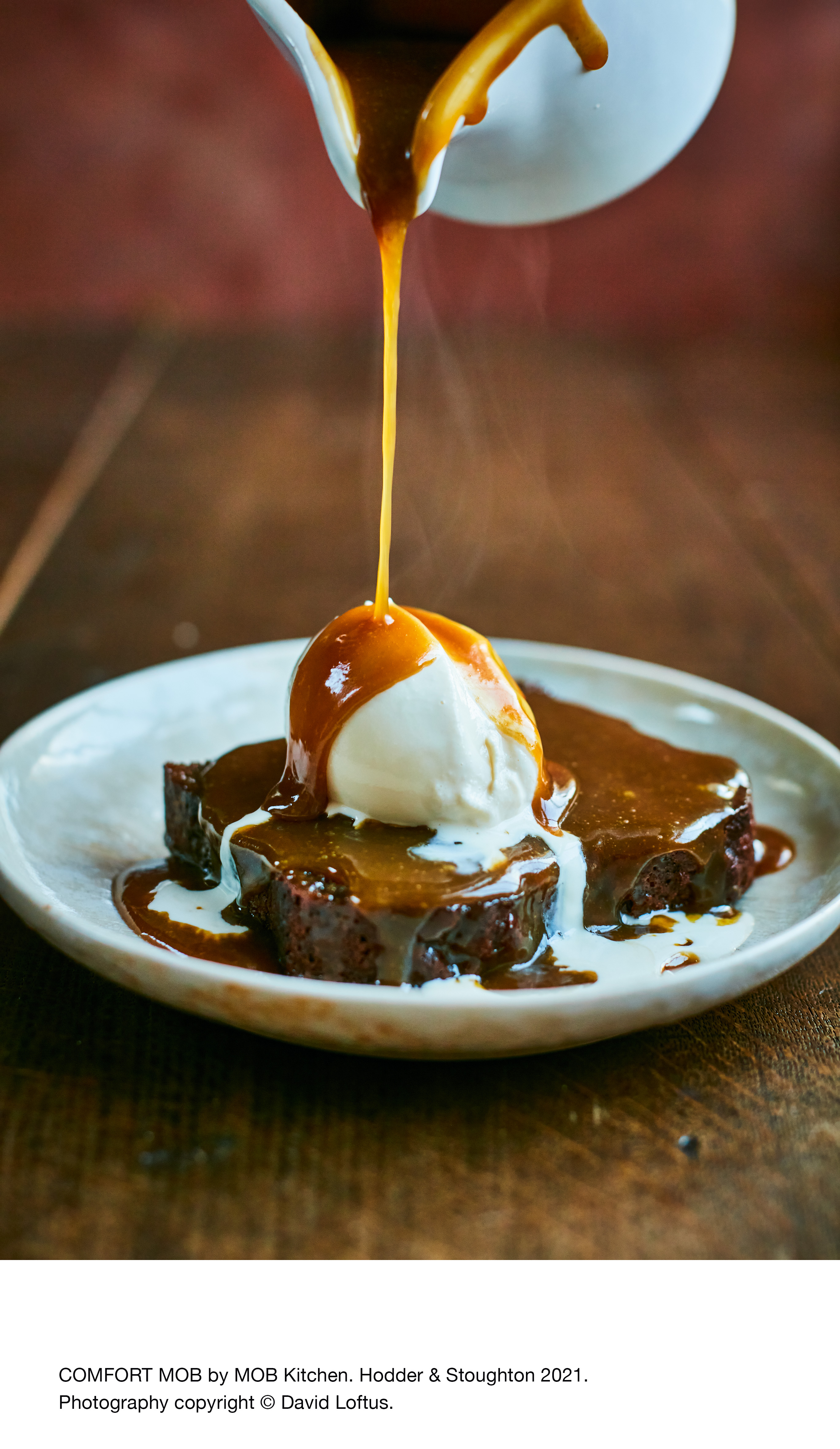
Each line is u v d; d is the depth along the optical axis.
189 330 1.81
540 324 1.88
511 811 0.53
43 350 1.62
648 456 1.19
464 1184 0.46
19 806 0.55
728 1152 0.47
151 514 0.98
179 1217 0.45
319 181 1.85
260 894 0.52
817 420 1.32
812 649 0.75
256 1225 0.45
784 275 1.83
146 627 0.76
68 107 1.80
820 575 0.87
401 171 0.51
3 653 0.72
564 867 0.52
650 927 0.53
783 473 1.13
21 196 1.83
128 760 0.59
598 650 0.75
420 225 1.82
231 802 0.54
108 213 1.85
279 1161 0.46
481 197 0.58
